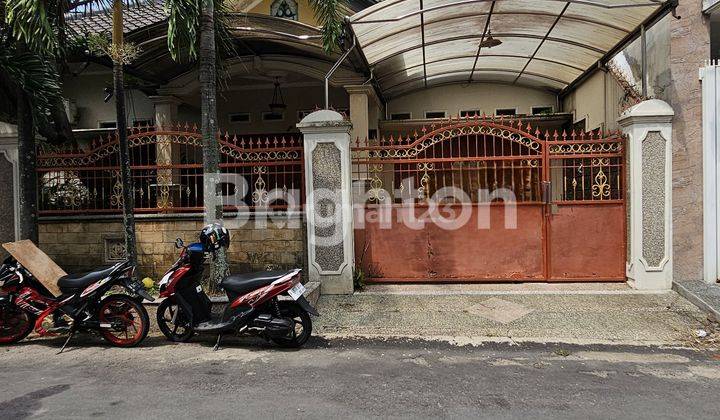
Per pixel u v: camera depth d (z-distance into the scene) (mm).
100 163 7617
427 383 4145
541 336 5406
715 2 6203
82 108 11812
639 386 4062
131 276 5523
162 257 7434
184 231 7391
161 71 9531
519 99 11508
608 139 6895
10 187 7426
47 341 5559
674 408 3633
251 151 7191
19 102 6680
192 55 6262
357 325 5820
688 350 4961
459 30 8117
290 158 7148
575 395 3877
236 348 5203
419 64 9711
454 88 11617
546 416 3498
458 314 6070
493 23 7863
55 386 4156
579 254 7051
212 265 6684
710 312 5723
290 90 11750
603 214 6992
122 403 3773
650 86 7051
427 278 7258
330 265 6910
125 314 5285
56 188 7621
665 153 6523
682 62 6492
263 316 5031
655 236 6586
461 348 5098
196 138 7426
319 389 4020
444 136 7102
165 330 5496
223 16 7395
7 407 3721
